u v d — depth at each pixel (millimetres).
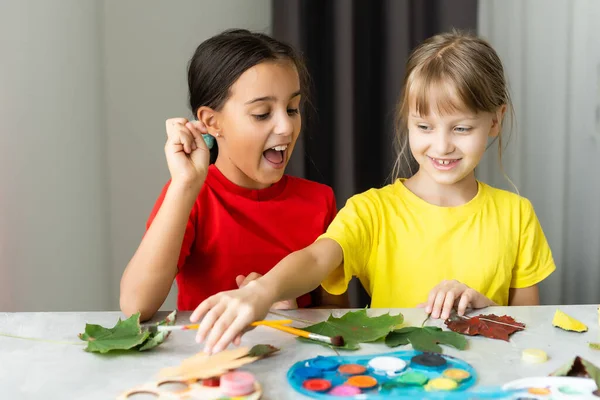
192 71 1153
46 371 645
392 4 1731
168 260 931
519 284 1141
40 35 1361
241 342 720
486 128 1044
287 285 807
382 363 649
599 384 606
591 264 1885
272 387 611
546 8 1834
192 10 1722
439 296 836
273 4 1714
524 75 1857
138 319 753
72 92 1475
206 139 1106
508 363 664
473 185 1149
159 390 601
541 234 1161
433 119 1025
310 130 1766
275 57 1065
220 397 587
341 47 1708
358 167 1787
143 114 1684
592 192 1868
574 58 1843
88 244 1549
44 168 1381
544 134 1877
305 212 1213
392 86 1756
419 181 1146
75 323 788
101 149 1601
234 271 1151
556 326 771
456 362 662
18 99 1295
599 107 1843
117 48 1630
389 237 1112
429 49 1083
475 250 1104
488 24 1839
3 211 1256
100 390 602
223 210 1146
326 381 617
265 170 1091
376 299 1109
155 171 1716
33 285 1353
